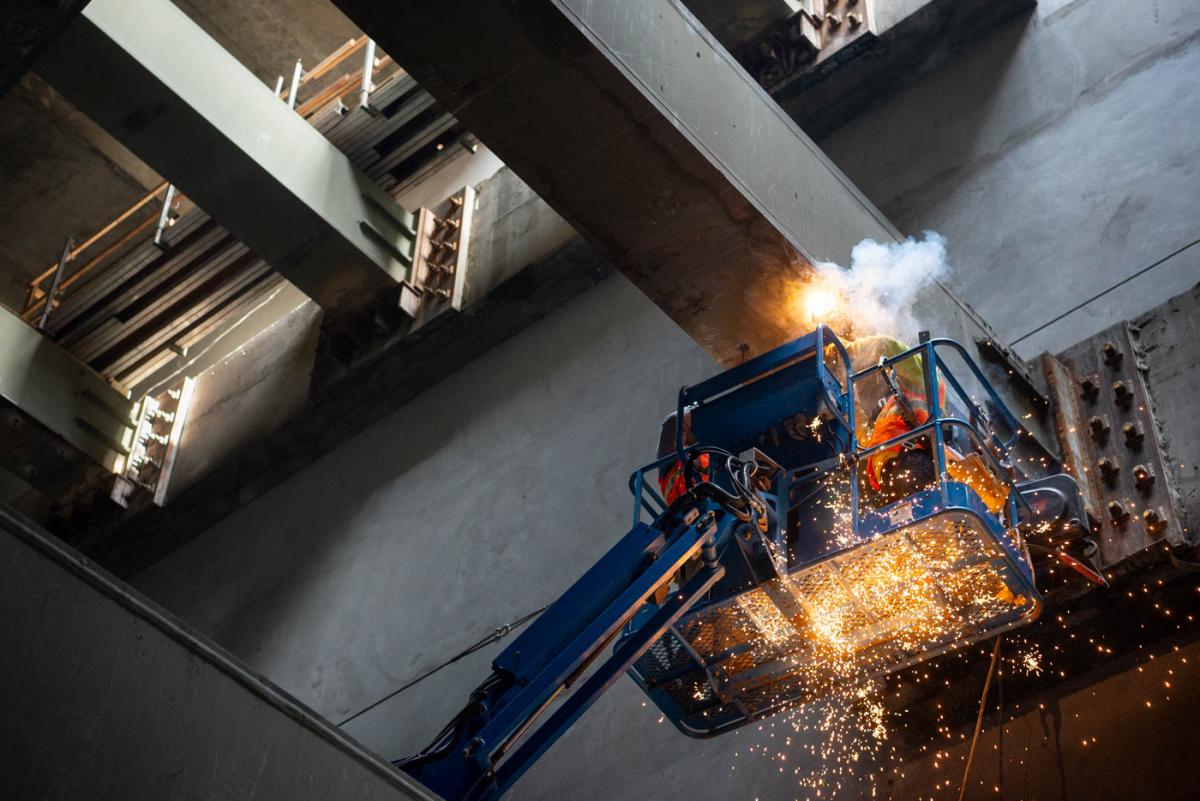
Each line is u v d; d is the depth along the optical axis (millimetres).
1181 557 8562
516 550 13422
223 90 14688
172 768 4488
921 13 13242
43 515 18453
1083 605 8812
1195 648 8453
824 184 10250
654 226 9477
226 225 15328
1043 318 10875
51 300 18047
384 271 15789
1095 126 11781
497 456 14562
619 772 10930
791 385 8078
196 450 17859
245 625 15758
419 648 13570
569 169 9164
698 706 8414
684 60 9289
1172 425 9211
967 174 12375
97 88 13992
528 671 7227
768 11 13953
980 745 8969
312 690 14266
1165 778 8039
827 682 8156
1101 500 9070
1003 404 8445
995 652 9031
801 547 7512
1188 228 10555
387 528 15180
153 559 18094
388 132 15789
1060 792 8414
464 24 8359
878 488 7812
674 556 7391
